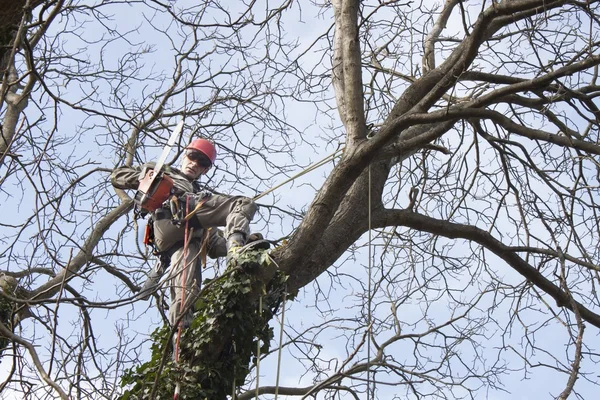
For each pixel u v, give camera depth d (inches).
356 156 338.3
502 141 420.2
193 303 309.6
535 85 336.2
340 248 356.2
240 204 336.2
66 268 261.0
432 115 334.6
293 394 401.4
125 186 338.0
